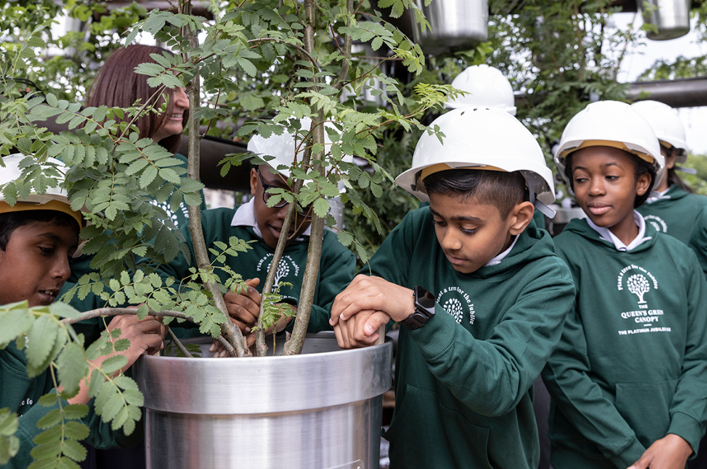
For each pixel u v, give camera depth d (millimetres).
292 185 807
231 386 580
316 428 615
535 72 2869
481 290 953
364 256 757
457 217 855
